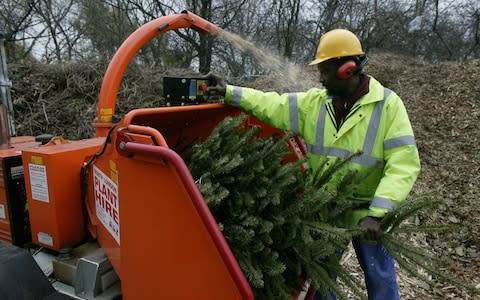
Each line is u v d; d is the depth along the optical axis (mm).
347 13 16938
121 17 15891
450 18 16625
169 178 1315
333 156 1985
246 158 1625
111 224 1653
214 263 1282
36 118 6070
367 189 1966
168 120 1958
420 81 9047
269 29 16578
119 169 1467
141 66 7590
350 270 3508
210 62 14375
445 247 4250
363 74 1998
